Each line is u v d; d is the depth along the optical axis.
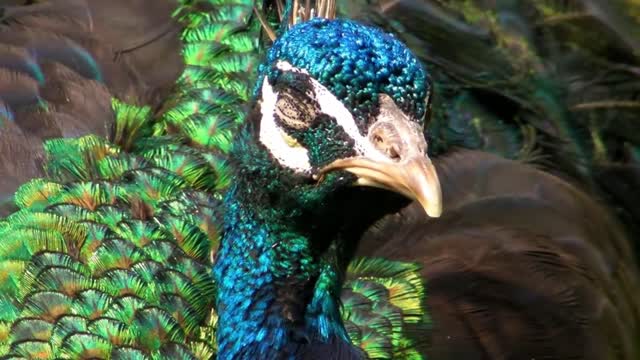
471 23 7.71
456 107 7.54
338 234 4.97
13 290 5.99
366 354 5.64
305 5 5.19
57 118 6.62
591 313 6.68
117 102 6.75
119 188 6.27
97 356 5.68
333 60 4.45
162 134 6.75
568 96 7.74
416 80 4.44
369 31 4.52
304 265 5.00
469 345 6.26
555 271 6.75
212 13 7.25
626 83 7.77
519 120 7.63
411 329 6.17
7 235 6.11
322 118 4.52
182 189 6.28
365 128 4.44
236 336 5.13
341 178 4.55
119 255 5.97
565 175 7.54
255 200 4.95
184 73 6.98
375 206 4.82
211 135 6.62
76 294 5.87
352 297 6.08
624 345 6.84
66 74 6.82
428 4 7.66
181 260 5.98
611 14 7.90
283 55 4.64
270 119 4.75
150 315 5.75
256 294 5.07
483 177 7.02
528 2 7.85
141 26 7.14
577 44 7.84
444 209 6.79
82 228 6.08
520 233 6.80
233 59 6.99
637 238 7.62
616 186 7.63
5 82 6.76
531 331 6.47
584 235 7.02
